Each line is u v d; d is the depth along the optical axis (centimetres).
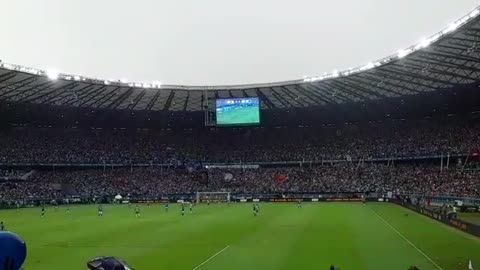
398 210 6494
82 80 7619
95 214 6581
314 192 9425
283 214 6056
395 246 3188
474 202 6047
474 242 3322
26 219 5866
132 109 9975
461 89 7750
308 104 9662
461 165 8469
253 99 9150
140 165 10650
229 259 2819
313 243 3400
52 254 3105
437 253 2884
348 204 8088
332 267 1572
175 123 11131
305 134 11075
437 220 4894
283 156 10594
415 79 7569
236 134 11412
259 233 4069
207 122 9775
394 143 9769
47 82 7588
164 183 10294
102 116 10250
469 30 5162
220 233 4116
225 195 9538
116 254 3058
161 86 8544
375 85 8100
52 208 8062
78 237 3981
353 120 10600
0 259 536
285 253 2989
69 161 10119
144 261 2794
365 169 9700
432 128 9550
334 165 10188
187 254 3022
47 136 10531
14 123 10200
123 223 5175
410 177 8819
